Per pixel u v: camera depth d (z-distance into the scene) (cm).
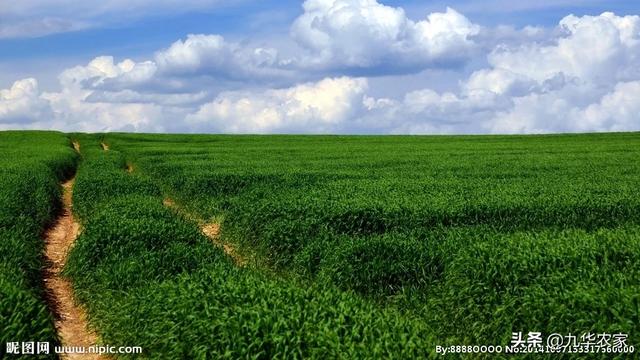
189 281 1259
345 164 4419
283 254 1781
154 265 1451
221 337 978
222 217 2567
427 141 8562
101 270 1499
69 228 2577
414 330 1018
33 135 10112
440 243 1591
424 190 2639
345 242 1617
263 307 1045
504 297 1186
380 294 1436
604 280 1175
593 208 2097
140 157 5434
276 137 10100
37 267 1625
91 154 6103
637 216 2089
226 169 3853
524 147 6588
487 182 2961
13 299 1116
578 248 1373
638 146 6488
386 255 1522
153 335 1104
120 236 1681
